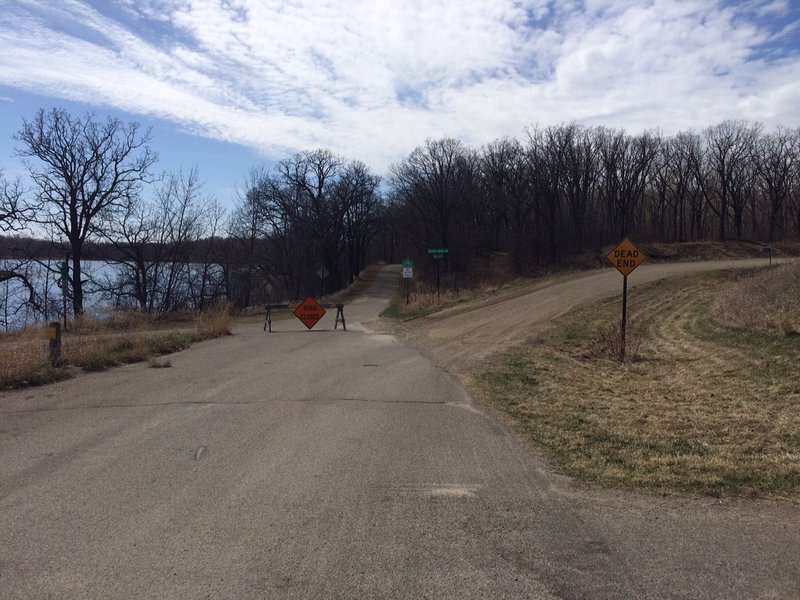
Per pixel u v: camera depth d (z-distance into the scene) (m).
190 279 49.06
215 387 10.30
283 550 4.08
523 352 15.79
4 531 4.38
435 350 16.50
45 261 42.47
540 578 3.70
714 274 40.31
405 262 34.59
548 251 75.00
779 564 3.87
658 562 3.90
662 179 81.00
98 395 9.54
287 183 71.75
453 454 6.45
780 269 27.98
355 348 16.66
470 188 78.31
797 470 5.72
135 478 5.58
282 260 71.00
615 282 39.16
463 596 3.50
